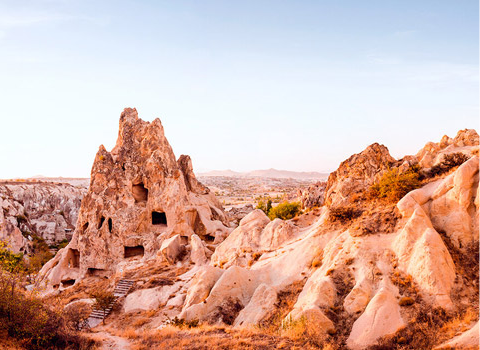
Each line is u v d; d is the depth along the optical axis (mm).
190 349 23297
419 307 24922
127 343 25844
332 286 28031
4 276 22875
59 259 63188
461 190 29859
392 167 42812
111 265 57375
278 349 22891
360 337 23953
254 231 42719
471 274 26719
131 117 65688
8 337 21141
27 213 109688
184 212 58312
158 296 38812
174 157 64125
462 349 20234
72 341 23469
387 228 31312
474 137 40844
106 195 59938
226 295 32344
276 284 33062
